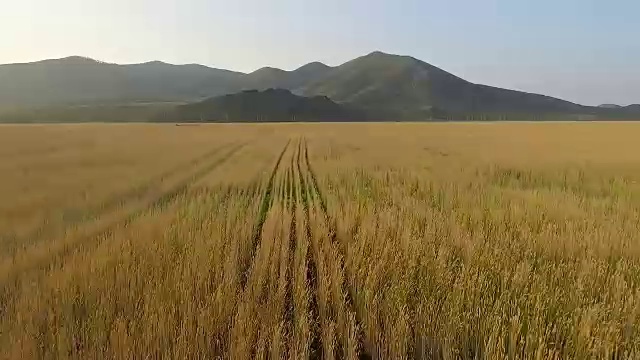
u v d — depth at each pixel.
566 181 18.62
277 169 23.97
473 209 11.43
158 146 41.81
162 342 4.62
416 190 15.74
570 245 7.76
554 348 4.31
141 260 7.15
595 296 5.75
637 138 52.00
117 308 5.56
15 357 4.41
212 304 5.41
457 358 4.60
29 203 13.59
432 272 6.46
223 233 9.23
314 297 6.38
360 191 15.34
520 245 7.99
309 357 4.79
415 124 110.50
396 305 5.44
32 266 7.66
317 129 83.81
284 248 8.36
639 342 4.66
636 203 12.86
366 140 51.25
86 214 12.69
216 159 30.28
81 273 6.66
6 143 43.72
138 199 15.31
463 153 32.69
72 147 39.56
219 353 4.71
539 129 74.94
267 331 4.87
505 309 5.26
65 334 4.83
